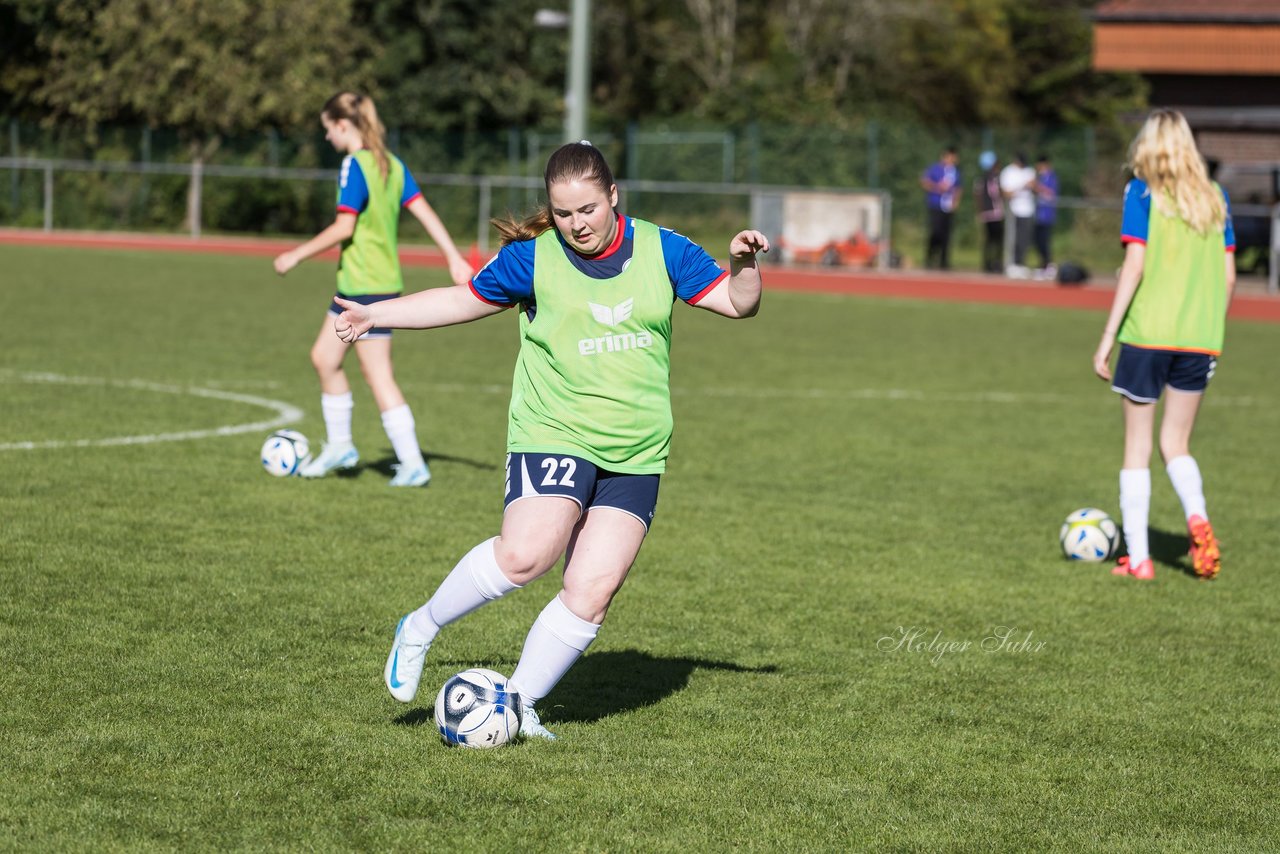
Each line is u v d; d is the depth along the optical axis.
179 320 37.22
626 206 78.12
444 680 11.15
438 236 18.14
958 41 109.44
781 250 66.94
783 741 10.22
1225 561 16.89
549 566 9.44
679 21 114.56
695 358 34.81
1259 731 10.91
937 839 8.63
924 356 36.62
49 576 13.39
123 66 77.56
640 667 11.81
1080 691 11.70
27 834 8.10
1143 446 15.98
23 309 37.78
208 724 9.91
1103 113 111.75
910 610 13.93
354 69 87.50
